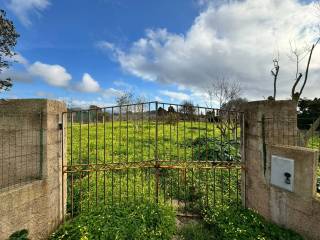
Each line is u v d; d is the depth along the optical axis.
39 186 3.89
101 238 3.68
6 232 3.27
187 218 5.03
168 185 6.58
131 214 4.40
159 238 3.84
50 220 4.20
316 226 3.43
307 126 7.72
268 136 4.50
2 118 4.17
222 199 5.59
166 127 16.81
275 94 13.70
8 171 4.15
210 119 6.84
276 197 4.20
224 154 8.66
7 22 11.56
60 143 4.62
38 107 4.10
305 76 11.12
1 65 11.70
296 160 3.79
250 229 4.01
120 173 7.02
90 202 5.23
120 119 6.14
